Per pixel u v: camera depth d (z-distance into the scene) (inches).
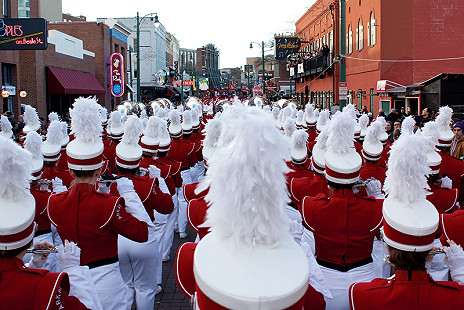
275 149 81.4
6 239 109.0
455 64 1093.1
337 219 160.2
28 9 1636.3
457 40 1088.2
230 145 83.1
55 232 225.6
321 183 218.8
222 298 72.6
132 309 243.4
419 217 114.4
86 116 167.0
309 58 1801.2
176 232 390.6
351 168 159.9
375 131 269.3
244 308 71.4
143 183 224.7
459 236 151.6
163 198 229.6
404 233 113.1
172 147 387.9
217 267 77.4
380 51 1097.4
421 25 1086.4
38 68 1230.3
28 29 788.0
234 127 83.1
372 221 159.0
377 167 269.7
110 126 443.2
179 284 118.1
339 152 162.4
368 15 1188.5
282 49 2030.0
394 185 118.3
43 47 794.2
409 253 113.4
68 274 127.7
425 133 248.8
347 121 164.2
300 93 2191.2
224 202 81.5
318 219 162.6
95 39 1716.3
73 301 114.8
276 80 3132.4
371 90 1179.9
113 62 1739.7
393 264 118.0
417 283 112.3
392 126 570.6
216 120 271.4
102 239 165.8
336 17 1493.6
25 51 1205.1
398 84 1091.3
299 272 76.3
